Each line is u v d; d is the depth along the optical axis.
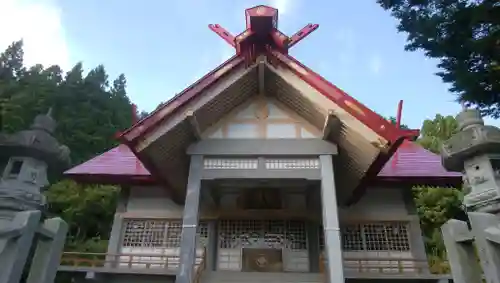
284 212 14.02
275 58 11.28
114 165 15.70
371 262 13.55
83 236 32.25
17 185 4.96
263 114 12.02
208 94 10.81
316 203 13.87
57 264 5.25
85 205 31.97
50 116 5.70
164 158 11.07
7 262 4.36
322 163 10.84
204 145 11.23
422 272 12.95
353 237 14.06
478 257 4.82
